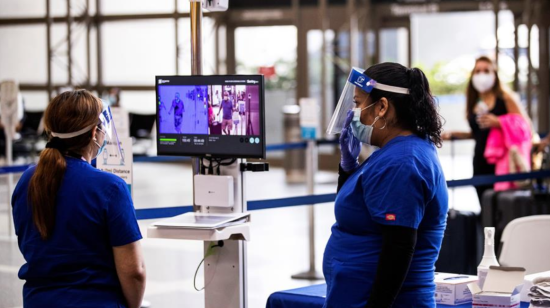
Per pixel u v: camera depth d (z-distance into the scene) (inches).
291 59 603.5
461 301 121.3
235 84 126.9
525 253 142.9
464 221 180.5
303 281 232.7
